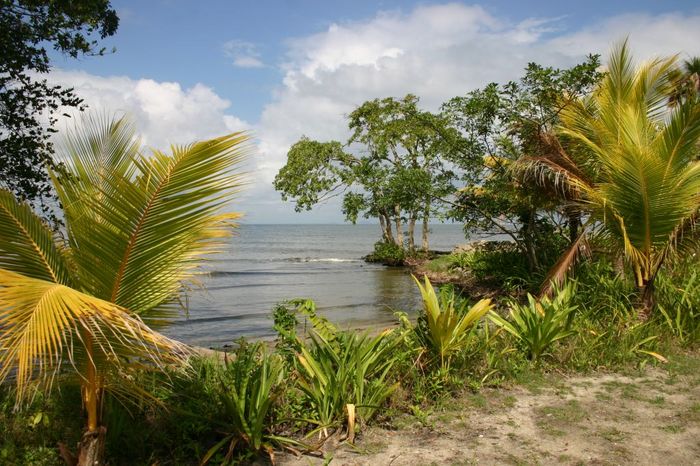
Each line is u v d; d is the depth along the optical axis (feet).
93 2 23.99
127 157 12.57
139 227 11.40
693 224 29.22
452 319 19.54
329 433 15.81
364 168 92.12
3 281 9.52
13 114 22.45
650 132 30.04
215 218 12.06
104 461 13.01
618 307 28.48
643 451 14.87
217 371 17.17
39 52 23.76
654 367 22.70
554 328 22.56
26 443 13.58
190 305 54.60
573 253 30.94
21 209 11.39
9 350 9.04
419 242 227.61
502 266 60.18
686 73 46.34
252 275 86.58
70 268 12.52
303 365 17.28
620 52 30.81
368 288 69.05
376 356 18.42
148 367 12.45
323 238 328.49
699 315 26.32
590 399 19.06
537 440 15.65
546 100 44.60
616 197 28.48
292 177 102.78
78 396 15.29
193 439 14.85
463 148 52.95
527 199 44.75
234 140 11.41
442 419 17.07
